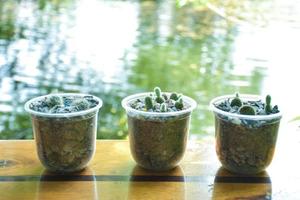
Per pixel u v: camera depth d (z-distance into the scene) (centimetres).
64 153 49
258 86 124
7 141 57
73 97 53
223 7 152
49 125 48
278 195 47
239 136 49
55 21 186
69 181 49
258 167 50
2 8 200
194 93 125
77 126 48
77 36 171
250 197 47
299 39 157
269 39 160
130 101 53
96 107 50
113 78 138
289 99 106
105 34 173
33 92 126
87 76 138
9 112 114
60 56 153
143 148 50
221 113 50
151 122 49
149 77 138
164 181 49
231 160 50
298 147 57
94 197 46
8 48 157
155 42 168
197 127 106
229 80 132
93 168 52
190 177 50
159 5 211
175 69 144
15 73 138
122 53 158
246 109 49
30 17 190
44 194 47
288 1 171
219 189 48
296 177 50
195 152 56
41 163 51
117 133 104
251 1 166
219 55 152
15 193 47
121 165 52
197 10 193
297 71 133
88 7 208
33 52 154
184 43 168
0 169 51
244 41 162
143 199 46
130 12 202
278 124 50
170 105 51
